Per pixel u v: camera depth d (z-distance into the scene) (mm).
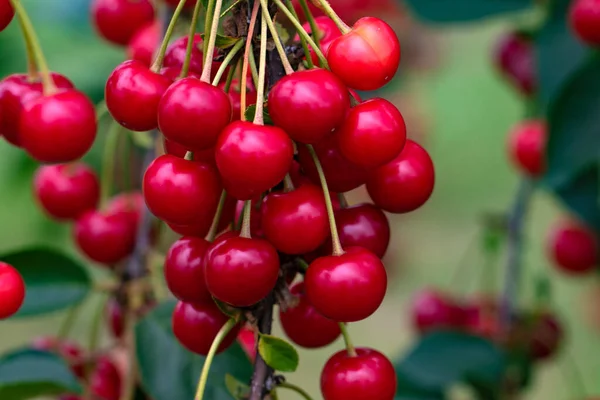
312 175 468
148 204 455
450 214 1738
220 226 486
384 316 1522
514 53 822
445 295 858
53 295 588
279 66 463
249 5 458
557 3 718
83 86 809
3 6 477
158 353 551
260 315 469
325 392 477
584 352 1395
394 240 1560
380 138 452
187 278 470
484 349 754
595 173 772
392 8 1013
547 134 688
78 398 597
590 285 1421
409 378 755
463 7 752
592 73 684
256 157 437
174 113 441
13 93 485
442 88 1889
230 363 545
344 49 450
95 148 783
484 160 1867
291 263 474
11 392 569
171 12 567
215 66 479
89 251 620
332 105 441
